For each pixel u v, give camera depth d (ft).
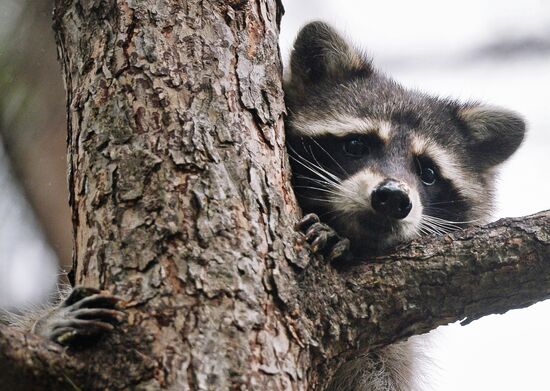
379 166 31.81
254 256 20.44
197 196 20.74
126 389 18.35
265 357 19.12
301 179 30.63
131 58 22.95
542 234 23.47
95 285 20.21
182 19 23.75
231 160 21.66
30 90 37.32
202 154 21.43
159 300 19.24
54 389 18.47
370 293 22.62
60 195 39.78
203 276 19.62
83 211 21.62
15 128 37.93
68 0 25.50
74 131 23.11
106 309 19.16
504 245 23.35
